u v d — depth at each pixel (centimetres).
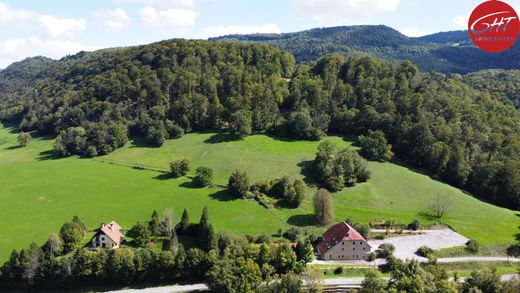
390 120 19912
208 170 16138
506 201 16050
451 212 14638
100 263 10350
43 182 16688
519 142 17925
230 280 9719
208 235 11381
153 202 14775
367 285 9469
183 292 10138
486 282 9844
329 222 13475
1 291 10194
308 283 9794
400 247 12206
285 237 12600
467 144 18588
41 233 12581
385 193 15662
